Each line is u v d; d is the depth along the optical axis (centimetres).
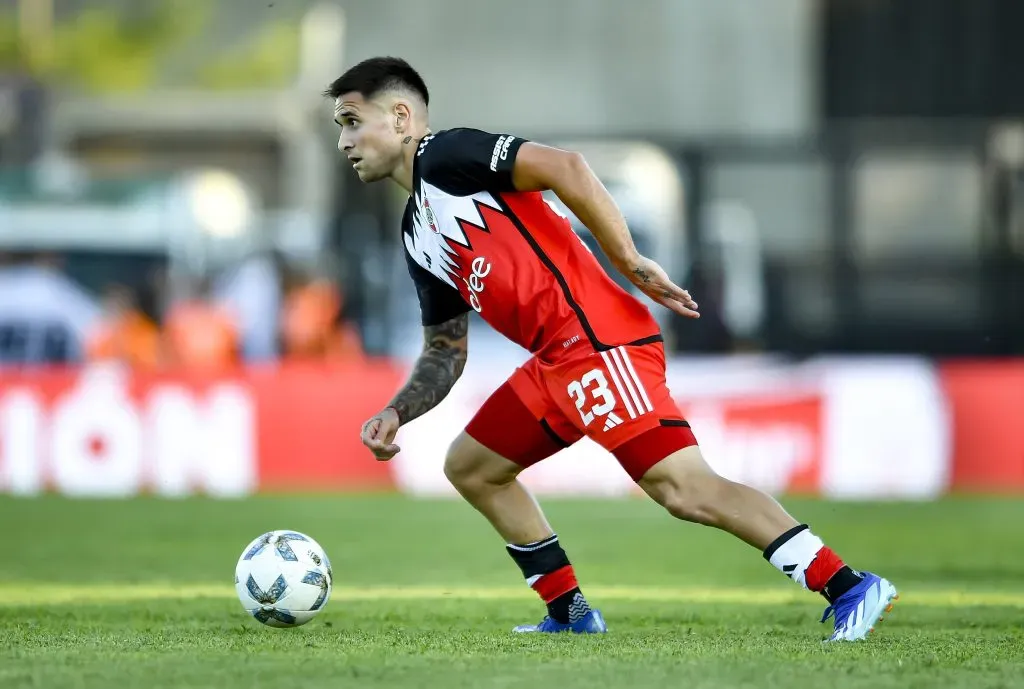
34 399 4556
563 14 7088
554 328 1538
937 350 5328
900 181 6056
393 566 2781
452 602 2136
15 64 8400
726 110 7000
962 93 6850
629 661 1391
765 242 5878
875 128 6569
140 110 6831
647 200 5206
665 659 1405
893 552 3119
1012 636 1680
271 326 5278
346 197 5422
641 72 7031
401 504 4272
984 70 6831
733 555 3034
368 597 2220
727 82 7031
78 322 5253
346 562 2858
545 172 1487
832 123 6969
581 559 2952
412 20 7169
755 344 5309
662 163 5412
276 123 6775
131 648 1512
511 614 1947
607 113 7006
